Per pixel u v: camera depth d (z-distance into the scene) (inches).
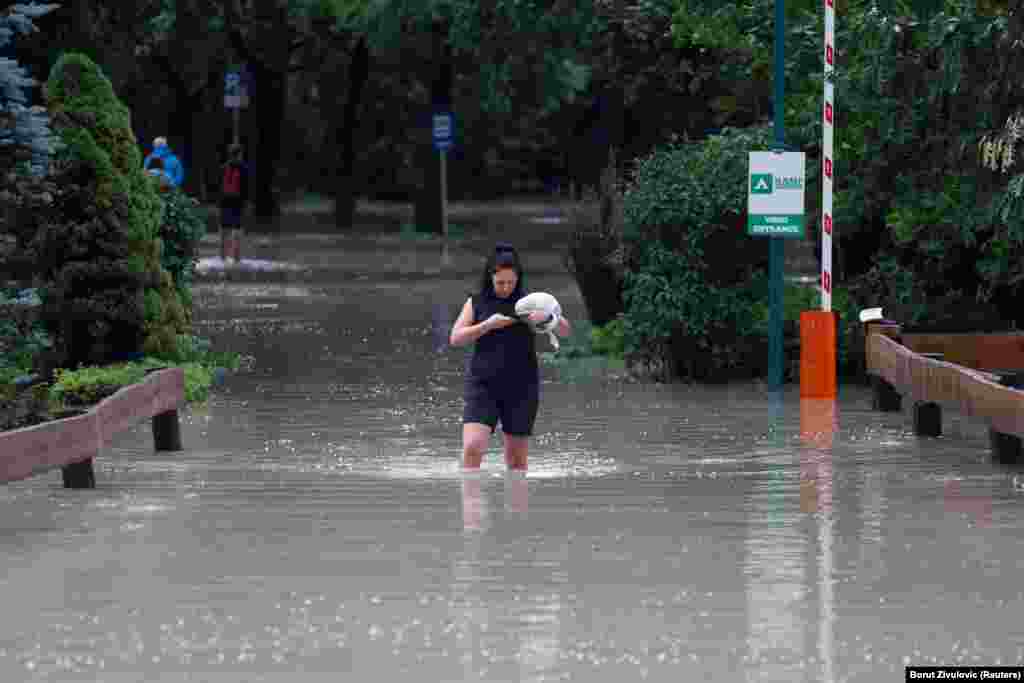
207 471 1807.3
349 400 2428.6
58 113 2465.6
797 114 2829.7
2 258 2377.0
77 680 1003.9
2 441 1508.4
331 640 1090.7
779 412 2310.5
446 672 1016.9
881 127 2549.2
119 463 1876.2
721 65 3179.1
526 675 1009.5
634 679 999.0
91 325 2465.6
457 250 6535.4
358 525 1476.4
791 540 1405.0
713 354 2677.2
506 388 1768.0
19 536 1439.5
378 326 3543.3
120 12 3139.8
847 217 2696.9
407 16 6801.2
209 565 1316.4
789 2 2819.9
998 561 1321.4
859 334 2642.7
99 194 2464.3
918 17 2412.6
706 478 1738.4
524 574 1279.5
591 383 2659.9
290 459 1893.5
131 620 1145.4
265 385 2605.8
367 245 6875.0
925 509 1552.7
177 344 2561.5
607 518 1504.7
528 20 4837.6
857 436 2071.9
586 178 5812.0
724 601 1190.3
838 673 1011.3
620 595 1209.4
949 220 2532.0
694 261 2652.6
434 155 7691.9
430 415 2274.9
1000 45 2229.3
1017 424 1727.4
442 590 1227.9
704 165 2711.6
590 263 3169.3
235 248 5575.8
